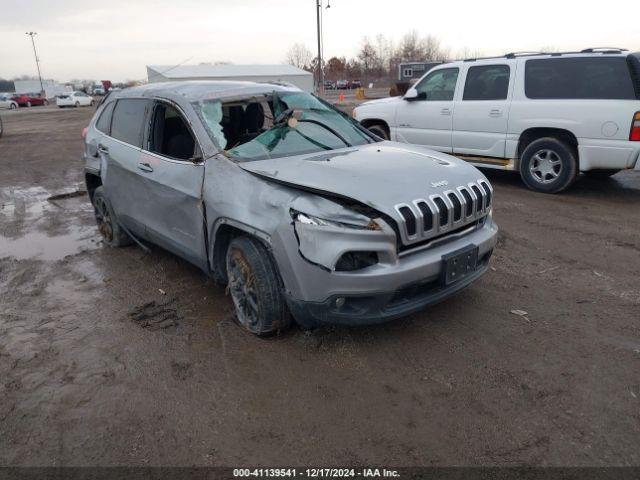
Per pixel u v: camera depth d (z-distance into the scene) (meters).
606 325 3.69
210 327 3.83
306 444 2.65
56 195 8.41
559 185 7.29
